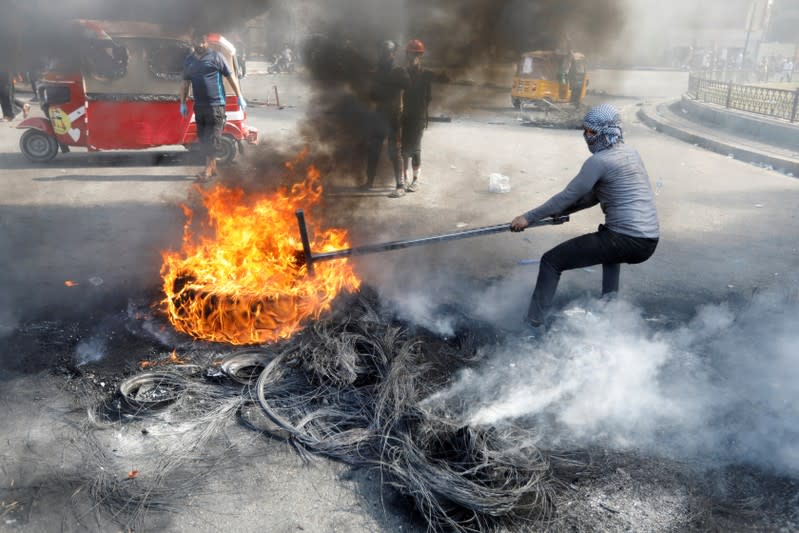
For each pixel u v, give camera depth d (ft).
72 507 7.75
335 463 8.75
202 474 8.44
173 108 27.76
